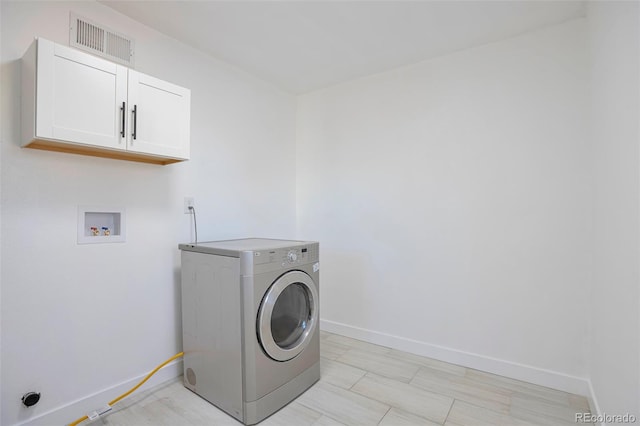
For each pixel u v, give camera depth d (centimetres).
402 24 206
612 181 143
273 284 179
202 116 240
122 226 193
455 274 240
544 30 209
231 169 262
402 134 266
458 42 228
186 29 211
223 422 170
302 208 330
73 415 170
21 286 155
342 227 301
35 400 156
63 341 168
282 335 191
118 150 166
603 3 155
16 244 154
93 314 180
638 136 111
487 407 183
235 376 171
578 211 198
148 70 206
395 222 269
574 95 200
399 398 192
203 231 239
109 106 160
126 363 193
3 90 150
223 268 177
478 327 231
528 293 213
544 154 209
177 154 190
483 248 229
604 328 157
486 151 229
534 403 187
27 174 157
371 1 183
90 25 179
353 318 293
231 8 189
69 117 146
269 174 300
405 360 245
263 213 293
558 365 203
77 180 174
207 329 188
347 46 234
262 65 264
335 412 178
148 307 205
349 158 297
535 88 212
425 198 254
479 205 231
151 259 207
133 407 182
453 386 206
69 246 171
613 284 142
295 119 333
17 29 154
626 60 123
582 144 197
